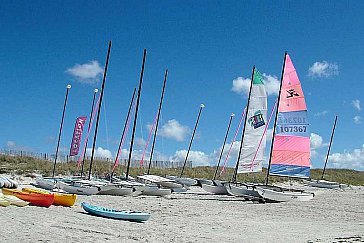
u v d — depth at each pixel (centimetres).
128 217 1927
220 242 1552
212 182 4269
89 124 4172
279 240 1662
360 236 1795
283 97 3447
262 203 3133
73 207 2194
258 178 5916
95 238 1405
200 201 3097
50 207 2102
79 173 4544
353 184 7500
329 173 8575
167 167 6412
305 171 3384
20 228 1438
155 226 1841
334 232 1936
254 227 2031
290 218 2472
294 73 3438
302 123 3403
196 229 1856
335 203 3188
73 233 1456
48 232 1421
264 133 3506
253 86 3512
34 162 4675
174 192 3597
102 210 1952
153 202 2819
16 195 2122
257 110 3509
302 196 3281
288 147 3419
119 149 4244
